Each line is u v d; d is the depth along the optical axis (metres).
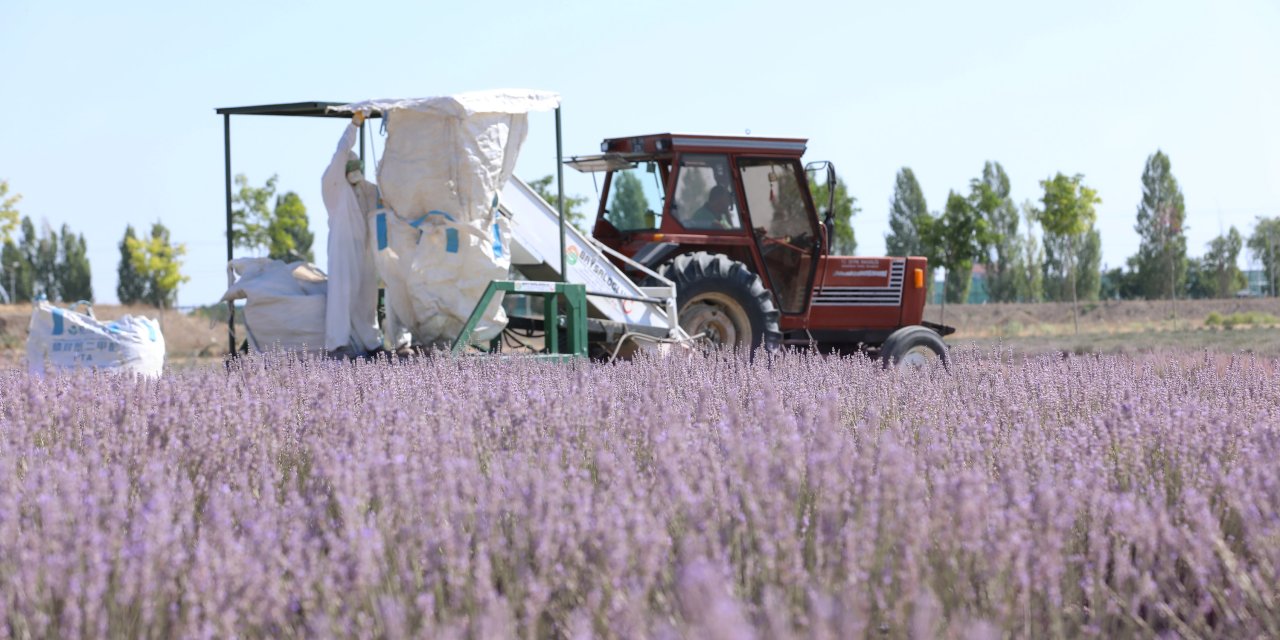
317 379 10.30
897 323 21.77
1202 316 82.25
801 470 6.57
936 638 4.88
